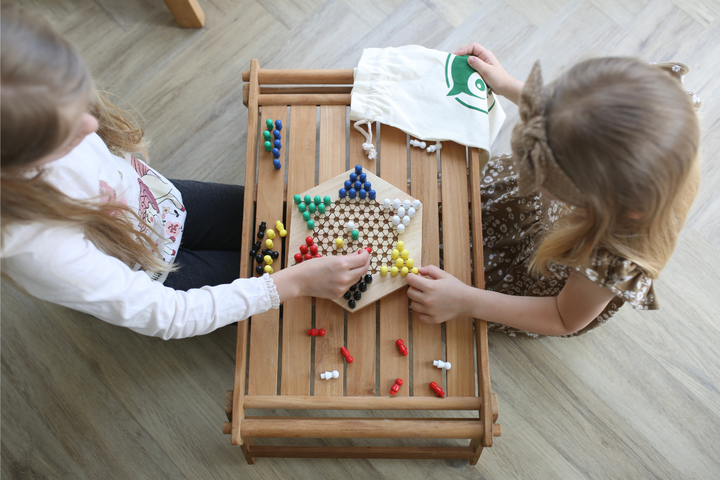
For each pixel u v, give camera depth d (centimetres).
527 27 156
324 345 90
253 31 159
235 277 112
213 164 149
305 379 89
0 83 51
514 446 125
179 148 150
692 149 60
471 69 101
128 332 135
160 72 156
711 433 125
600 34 155
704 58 151
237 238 119
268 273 91
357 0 161
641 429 125
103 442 126
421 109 99
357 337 90
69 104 56
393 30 158
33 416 128
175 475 124
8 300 136
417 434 87
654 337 132
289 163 100
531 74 63
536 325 89
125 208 77
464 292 88
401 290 92
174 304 79
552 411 128
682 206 72
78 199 70
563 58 153
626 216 67
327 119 102
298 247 93
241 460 125
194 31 159
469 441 125
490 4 159
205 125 152
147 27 160
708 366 130
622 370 130
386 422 87
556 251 76
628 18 156
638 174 59
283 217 102
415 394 89
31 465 124
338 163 100
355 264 85
